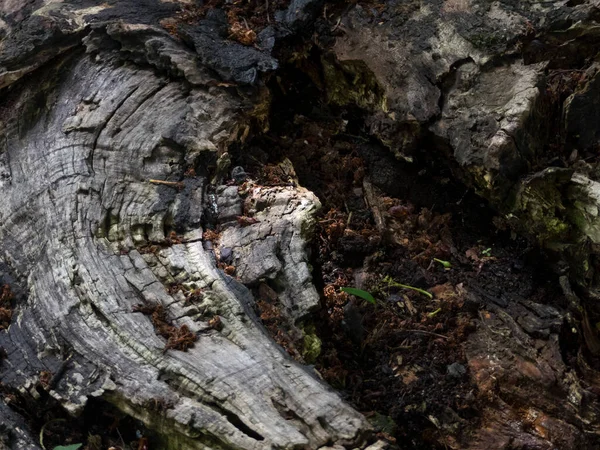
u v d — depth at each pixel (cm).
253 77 96
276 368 80
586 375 91
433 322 92
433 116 95
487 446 86
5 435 80
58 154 93
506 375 88
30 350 83
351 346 90
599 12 96
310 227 90
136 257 86
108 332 82
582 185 91
